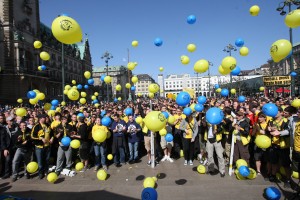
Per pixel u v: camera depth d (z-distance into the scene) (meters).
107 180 7.77
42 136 8.28
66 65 82.00
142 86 118.69
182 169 8.62
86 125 9.06
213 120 6.45
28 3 56.88
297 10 5.62
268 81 19.61
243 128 7.75
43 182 7.83
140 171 8.58
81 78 95.31
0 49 49.94
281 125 6.59
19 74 50.78
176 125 10.38
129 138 9.67
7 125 8.64
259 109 9.48
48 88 64.88
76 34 5.27
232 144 7.78
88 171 8.83
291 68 15.95
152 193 4.81
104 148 8.85
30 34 57.03
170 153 10.46
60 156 8.54
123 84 119.00
